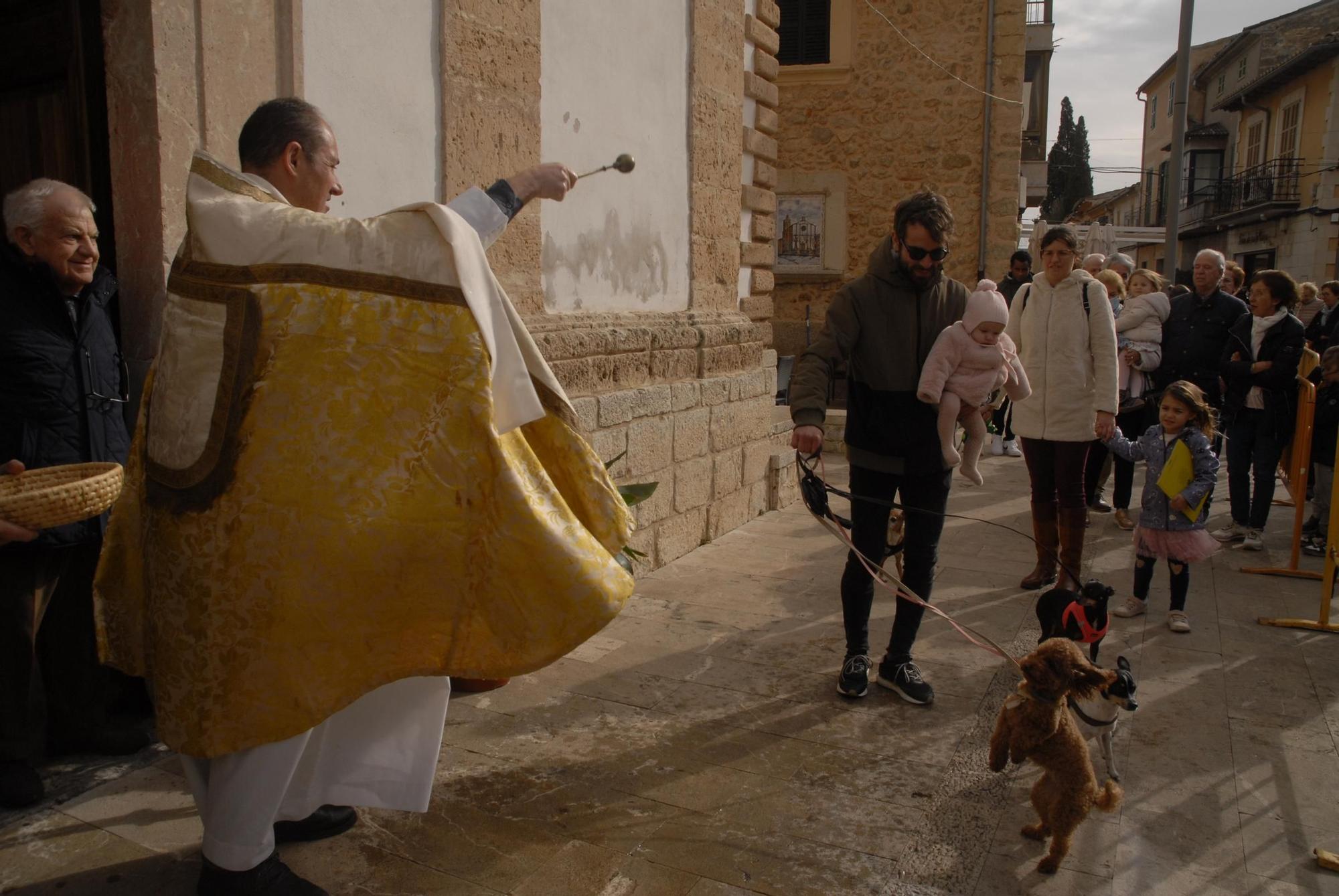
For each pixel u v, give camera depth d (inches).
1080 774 103.3
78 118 135.6
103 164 135.8
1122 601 205.5
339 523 84.3
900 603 152.2
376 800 101.6
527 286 191.9
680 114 245.1
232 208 87.3
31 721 119.9
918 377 143.9
